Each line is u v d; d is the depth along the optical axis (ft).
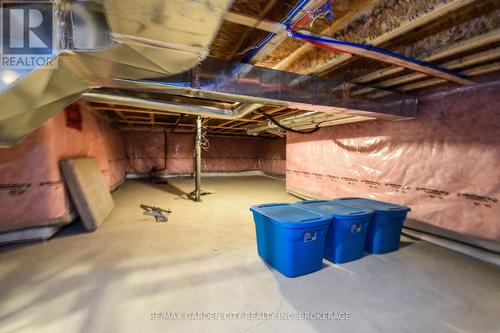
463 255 8.04
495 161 7.43
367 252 8.14
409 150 9.89
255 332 4.55
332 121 12.41
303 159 16.98
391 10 4.73
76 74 4.33
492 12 4.68
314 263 6.75
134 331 4.50
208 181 25.20
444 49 5.48
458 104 8.29
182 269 6.80
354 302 5.50
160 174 26.61
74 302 5.26
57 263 6.97
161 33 3.31
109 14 2.90
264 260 7.43
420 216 9.48
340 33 5.86
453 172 8.45
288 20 4.39
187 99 9.18
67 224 10.14
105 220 11.12
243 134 28.25
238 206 14.47
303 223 6.32
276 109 12.87
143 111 14.33
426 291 5.96
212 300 5.47
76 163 9.87
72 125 10.59
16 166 8.07
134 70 4.46
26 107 4.44
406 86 8.72
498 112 7.34
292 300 5.52
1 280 6.05
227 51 6.76
